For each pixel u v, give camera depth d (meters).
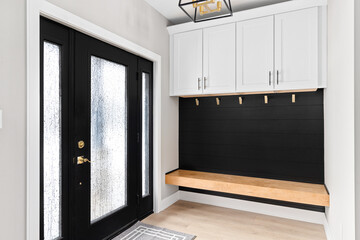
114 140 2.43
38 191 1.61
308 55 2.48
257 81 2.71
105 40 2.22
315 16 2.45
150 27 2.87
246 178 3.04
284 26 2.59
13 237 1.48
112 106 2.40
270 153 3.02
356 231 1.33
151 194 3.02
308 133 2.82
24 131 1.54
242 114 3.18
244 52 2.78
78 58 2.00
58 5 1.76
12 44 1.47
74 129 1.97
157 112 3.00
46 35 1.74
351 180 1.41
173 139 3.42
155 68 3.00
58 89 1.84
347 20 1.50
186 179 3.06
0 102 1.41
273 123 3.01
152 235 2.42
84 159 2.04
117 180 2.47
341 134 1.72
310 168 2.81
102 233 2.25
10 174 1.46
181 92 3.17
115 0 2.33
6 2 1.44
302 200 2.47
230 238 2.37
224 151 3.28
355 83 1.34
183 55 3.16
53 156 1.81
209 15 3.09
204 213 3.01
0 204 1.42
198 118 3.44
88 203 2.11
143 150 2.88
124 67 2.56
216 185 2.88
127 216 2.59
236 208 3.17
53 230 1.80
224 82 2.89
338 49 1.82
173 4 2.83
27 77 1.54
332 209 2.18
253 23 2.73
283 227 2.62
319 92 2.77
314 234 2.46
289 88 2.56
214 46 2.95
